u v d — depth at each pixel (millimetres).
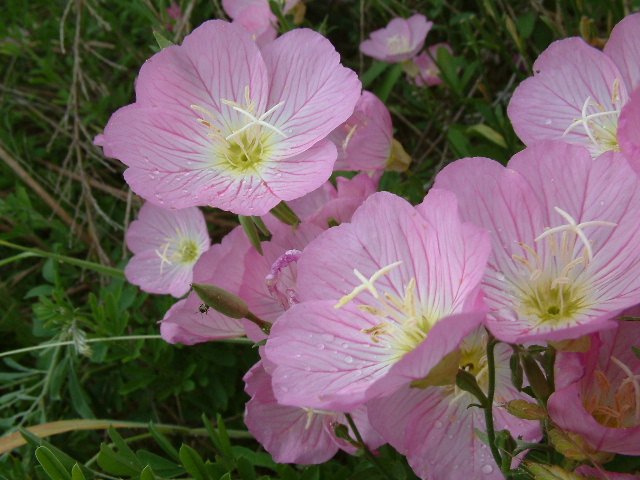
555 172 147
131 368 259
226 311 166
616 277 142
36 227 318
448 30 334
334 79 190
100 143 210
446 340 117
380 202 150
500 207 149
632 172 141
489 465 158
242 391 273
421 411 156
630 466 183
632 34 180
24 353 294
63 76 373
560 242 148
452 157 323
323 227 192
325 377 141
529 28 289
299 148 189
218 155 201
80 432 262
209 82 203
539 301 146
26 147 341
